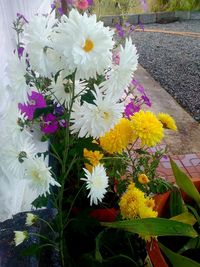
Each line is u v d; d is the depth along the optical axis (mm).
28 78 274
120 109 255
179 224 309
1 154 294
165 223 305
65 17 229
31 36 239
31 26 239
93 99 262
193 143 919
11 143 292
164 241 388
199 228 393
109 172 460
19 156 278
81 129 260
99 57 222
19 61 273
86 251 423
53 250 387
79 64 216
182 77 1451
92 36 218
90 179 291
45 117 373
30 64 253
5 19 464
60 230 359
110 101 250
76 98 280
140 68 1555
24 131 304
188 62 1628
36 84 283
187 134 964
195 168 813
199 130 992
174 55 1726
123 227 312
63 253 381
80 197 478
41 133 423
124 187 448
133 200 335
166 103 1194
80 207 477
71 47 215
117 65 256
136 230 303
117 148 372
